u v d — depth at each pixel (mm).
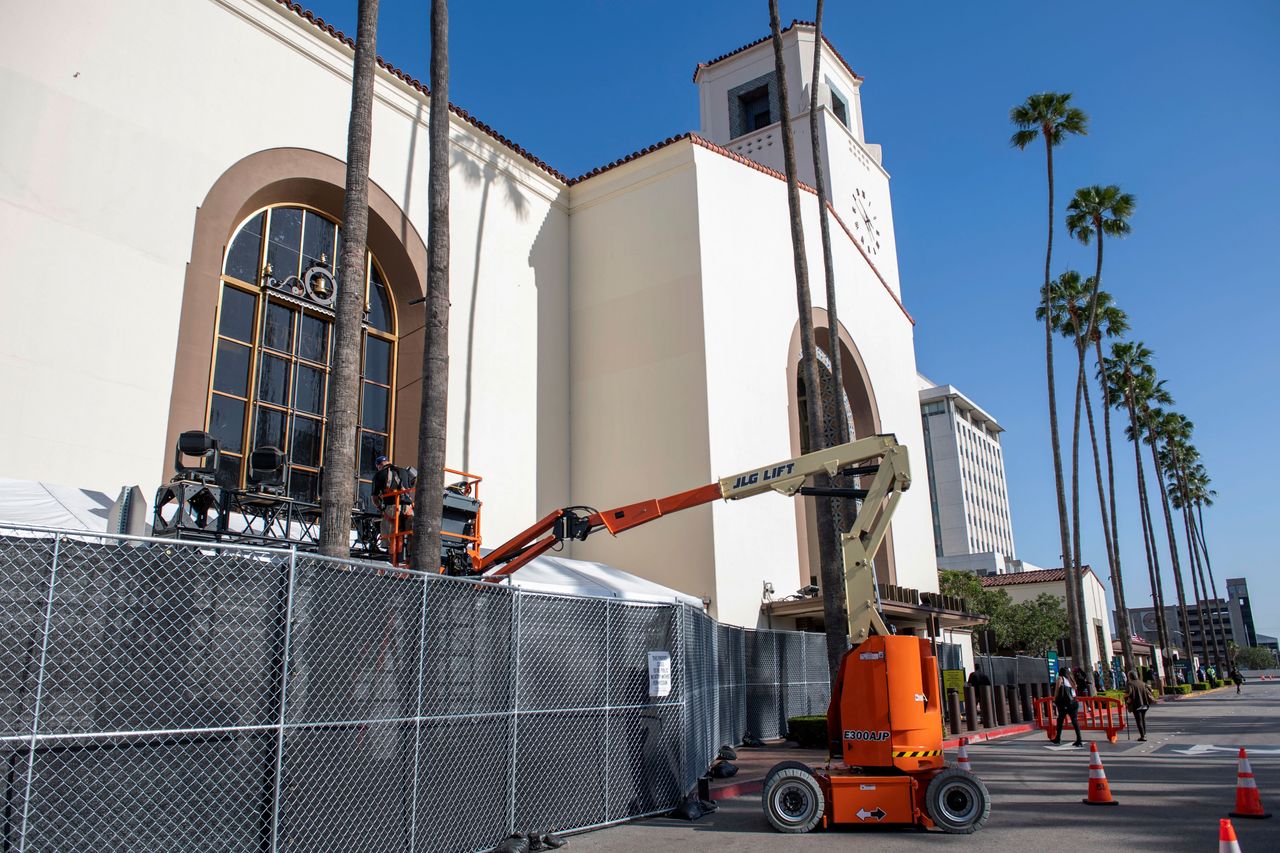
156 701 6551
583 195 25406
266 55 17594
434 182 14969
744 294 24438
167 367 14703
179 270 15188
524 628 9414
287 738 6988
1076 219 43875
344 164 18859
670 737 11234
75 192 13867
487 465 21000
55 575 6105
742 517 22188
